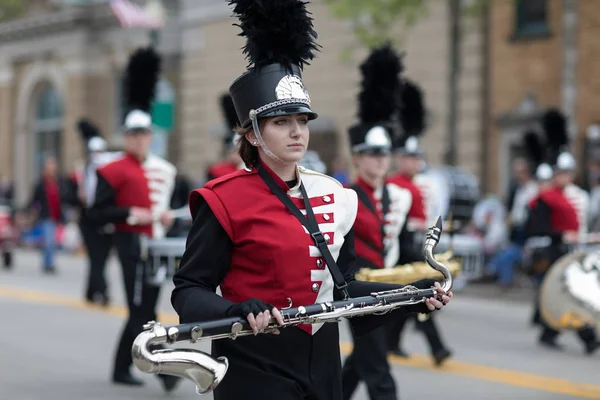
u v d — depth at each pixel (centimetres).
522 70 4975
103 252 3331
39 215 4547
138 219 2044
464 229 4056
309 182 1009
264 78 968
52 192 4519
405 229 1783
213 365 892
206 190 973
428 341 2338
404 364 2369
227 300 926
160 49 6719
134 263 2045
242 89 982
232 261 977
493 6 5050
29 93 8188
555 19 4869
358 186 1762
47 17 7781
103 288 3319
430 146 5238
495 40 5059
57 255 5772
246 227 967
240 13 989
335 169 4738
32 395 1956
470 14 4522
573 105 4800
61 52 7812
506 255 3794
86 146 3756
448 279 1012
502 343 2711
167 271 1984
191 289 952
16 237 5784
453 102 4403
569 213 2823
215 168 2683
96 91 7650
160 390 2025
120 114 7506
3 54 8325
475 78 5091
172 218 2108
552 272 2062
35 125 8275
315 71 5734
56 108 8131
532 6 4959
